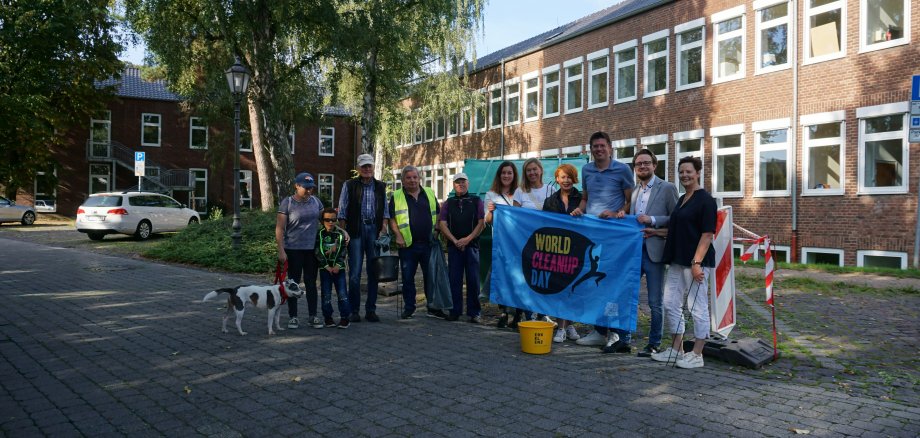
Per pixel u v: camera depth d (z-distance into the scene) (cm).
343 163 4938
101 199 2345
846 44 1678
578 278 716
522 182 844
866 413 458
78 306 930
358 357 634
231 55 2094
